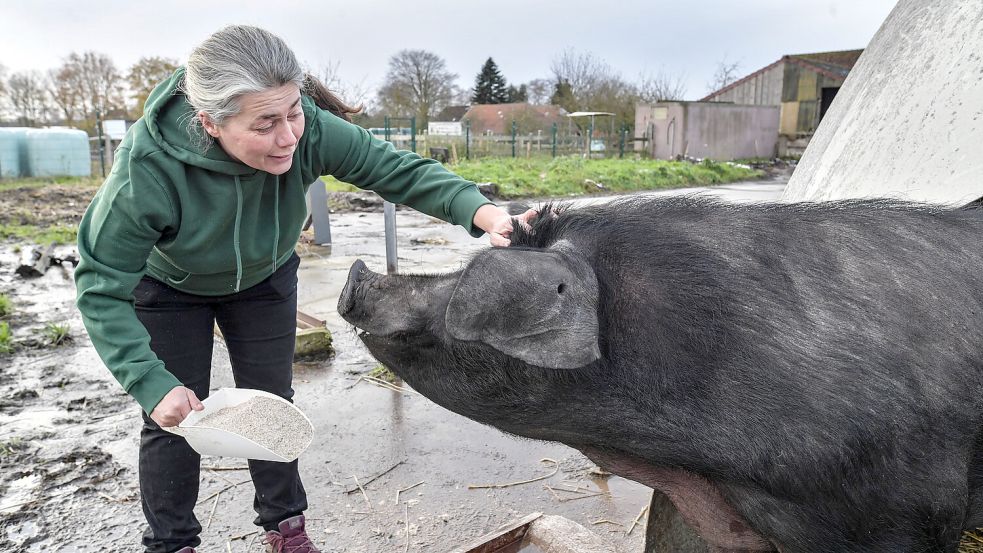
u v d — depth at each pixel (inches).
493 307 65.9
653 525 104.3
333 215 519.5
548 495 136.8
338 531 125.6
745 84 1318.9
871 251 79.2
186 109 84.7
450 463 148.2
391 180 99.8
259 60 77.1
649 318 73.2
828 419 71.0
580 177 732.0
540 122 1348.4
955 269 80.2
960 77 120.8
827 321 73.9
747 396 72.2
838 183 137.7
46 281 315.9
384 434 160.2
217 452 87.2
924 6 142.3
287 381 109.9
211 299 101.4
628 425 75.7
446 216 98.7
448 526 126.8
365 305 76.4
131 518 129.8
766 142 1188.5
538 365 65.6
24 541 123.2
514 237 80.7
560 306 65.6
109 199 84.1
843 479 71.8
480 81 2284.7
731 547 88.1
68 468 146.7
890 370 72.6
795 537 75.9
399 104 1446.9
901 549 76.0
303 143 94.0
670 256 75.1
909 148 122.8
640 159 1015.0
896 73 138.2
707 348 72.7
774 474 72.5
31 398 182.9
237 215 90.3
